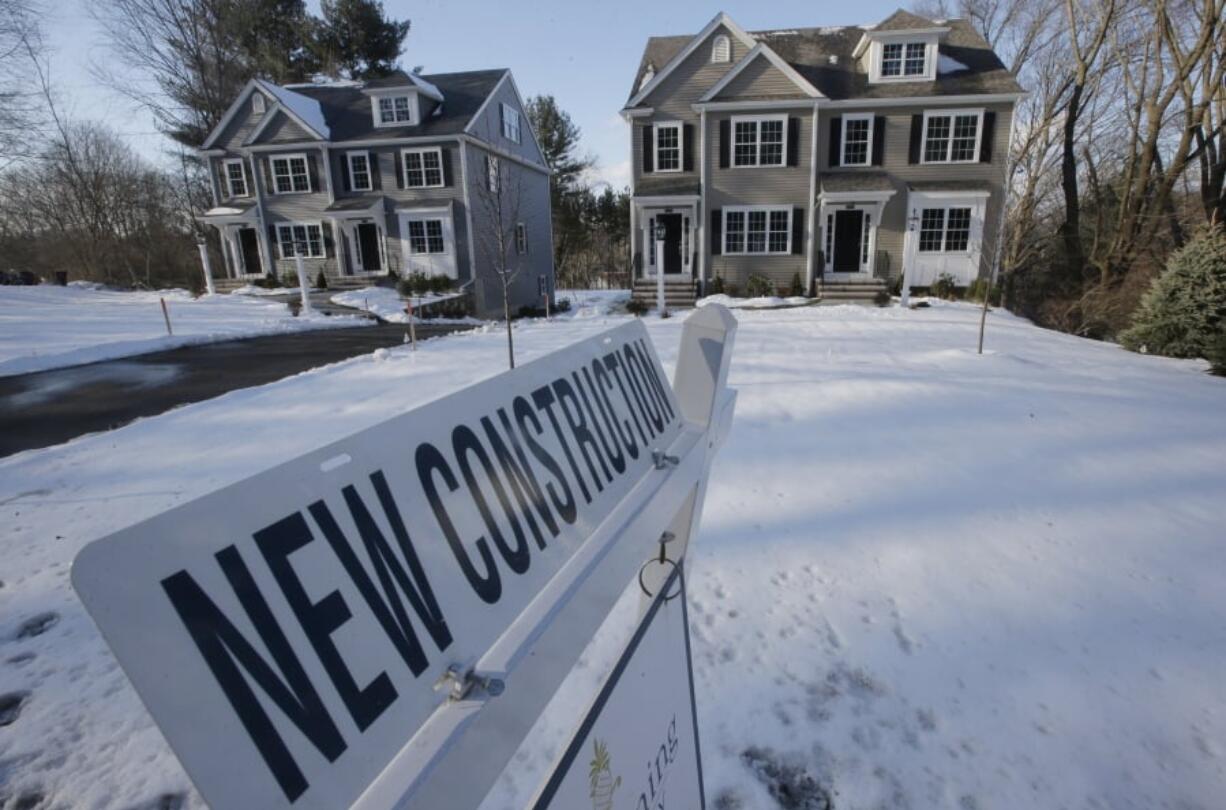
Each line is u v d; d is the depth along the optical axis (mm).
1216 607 2521
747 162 16141
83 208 27141
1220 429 4902
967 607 2523
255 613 451
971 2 21406
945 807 1625
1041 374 7059
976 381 6547
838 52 17141
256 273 20953
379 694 520
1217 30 13859
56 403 6672
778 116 15641
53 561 2996
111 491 3910
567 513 859
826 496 3615
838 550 2990
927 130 15445
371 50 27766
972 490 3717
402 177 18609
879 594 2615
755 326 11617
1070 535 3154
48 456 4574
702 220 16453
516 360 8102
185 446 4789
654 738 911
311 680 472
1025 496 3633
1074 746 1820
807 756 1783
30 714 1988
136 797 1679
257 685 436
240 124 19922
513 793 1647
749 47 15867
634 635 833
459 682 583
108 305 16766
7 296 17516
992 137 15211
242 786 404
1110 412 5418
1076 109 16125
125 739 1891
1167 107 15445
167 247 28688
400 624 563
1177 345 9312
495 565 699
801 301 15352
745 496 3615
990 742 1836
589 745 708
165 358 9492
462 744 543
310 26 26750
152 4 23938
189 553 416
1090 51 15719
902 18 15461
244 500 469
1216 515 3377
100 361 9195
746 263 16688
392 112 18641
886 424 5023
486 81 20078
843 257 17156
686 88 16250
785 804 1634
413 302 16266
